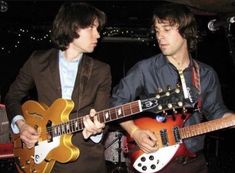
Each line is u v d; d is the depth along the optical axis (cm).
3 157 327
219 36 628
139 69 227
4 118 329
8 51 702
